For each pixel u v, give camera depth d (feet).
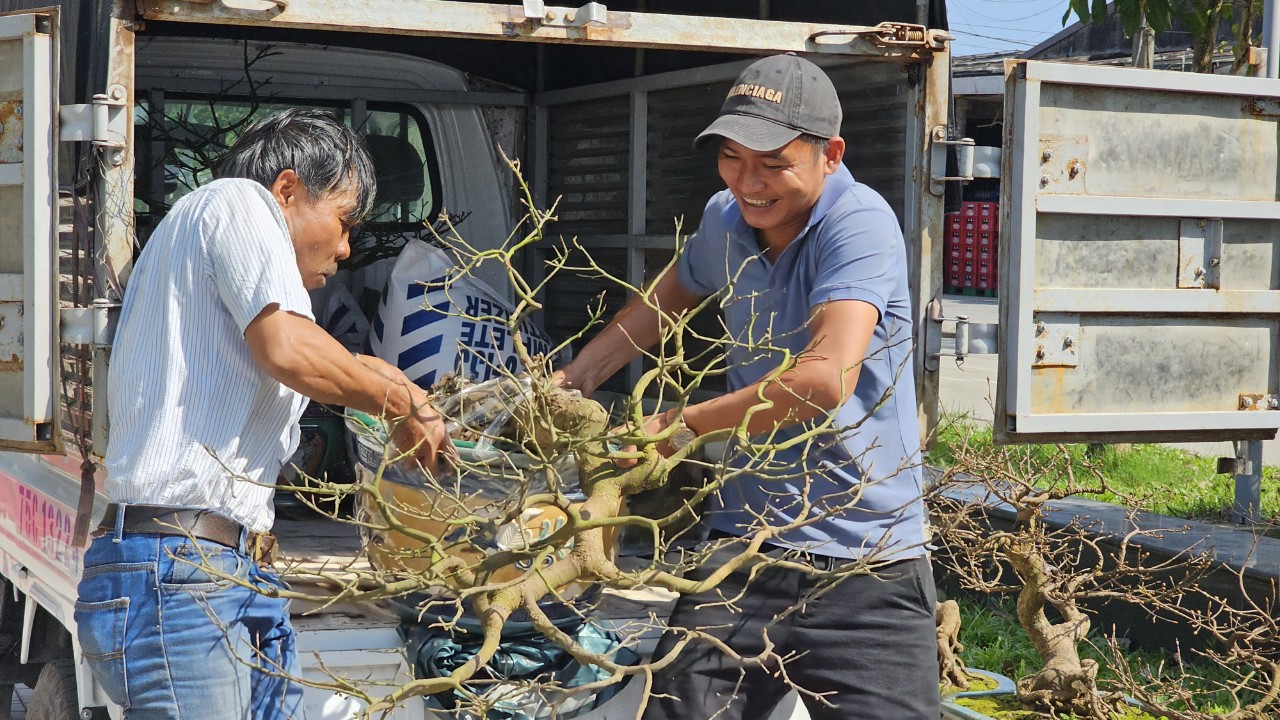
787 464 8.62
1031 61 10.06
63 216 9.34
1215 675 15.31
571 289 16.12
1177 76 10.58
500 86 16.22
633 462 7.89
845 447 8.25
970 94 47.52
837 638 8.59
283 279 7.32
